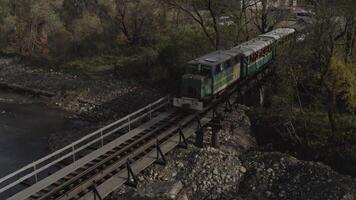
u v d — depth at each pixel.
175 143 28.95
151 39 72.19
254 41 45.44
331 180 29.31
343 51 36.97
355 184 29.17
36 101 53.44
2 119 47.19
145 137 28.47
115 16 72.50
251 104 44.59
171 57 55.94
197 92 33.12
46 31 71.50
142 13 71.75
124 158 25.17
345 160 33.38
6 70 63.97
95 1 76.19
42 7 71.69
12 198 21.05
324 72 36.41
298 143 36.28
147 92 53.50
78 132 42.75
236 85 39.34
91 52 69.56
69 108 50.69
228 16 55.31
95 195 21.75
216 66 34.47
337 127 36.47
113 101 51.47
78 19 72.00
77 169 24.31
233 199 28.44
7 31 73.44
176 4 51.53
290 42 45.59
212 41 50.53
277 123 38.59
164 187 27.81
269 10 53.53
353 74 34.62
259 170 31.22
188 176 30.02
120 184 23.50
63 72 61.94
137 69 59.31
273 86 44.72
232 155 32.66
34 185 22.36
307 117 38.50
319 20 35.81
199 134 32.97
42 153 38.50
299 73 40.38
